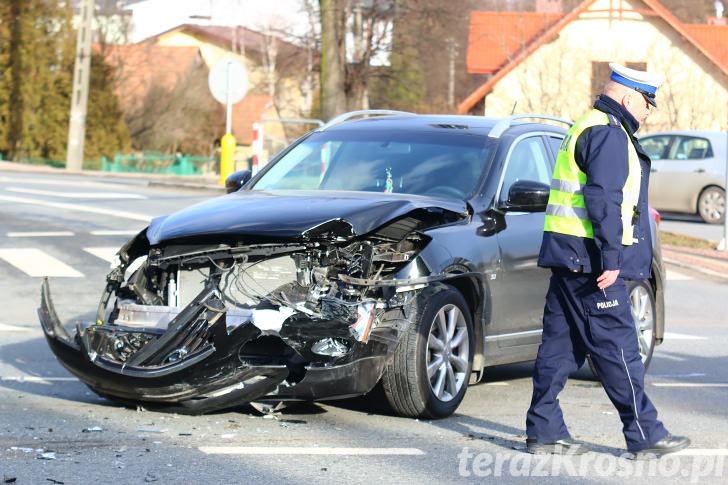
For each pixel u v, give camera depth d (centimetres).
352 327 634
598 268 588
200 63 6675
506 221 779
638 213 595
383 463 572
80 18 4600
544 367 610
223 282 665
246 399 632
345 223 657
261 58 7225
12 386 772
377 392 729
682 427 692
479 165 791
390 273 682
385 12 4234
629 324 594
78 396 736
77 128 4591
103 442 596
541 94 3306
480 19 3856
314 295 652
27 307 1202
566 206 591
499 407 753
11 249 1549
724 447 633
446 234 720
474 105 3847
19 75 5106
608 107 588
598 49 3691
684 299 1491
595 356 598
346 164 818
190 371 616
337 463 568
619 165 576
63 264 1460
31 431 618
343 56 2978
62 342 663
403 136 838
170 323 639
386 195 742
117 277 709
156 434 620
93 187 2586
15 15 5103
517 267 778
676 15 5203
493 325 762
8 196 2227
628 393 595
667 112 3575
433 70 5094
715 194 2328
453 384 714
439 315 697
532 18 3781
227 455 575
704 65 3653
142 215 1916
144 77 6412
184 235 669
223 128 6594
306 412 701
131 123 6278
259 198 733
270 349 642
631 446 599
